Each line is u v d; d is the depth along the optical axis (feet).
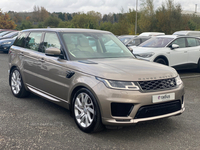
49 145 10.00
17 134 11.00
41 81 14.32
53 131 11.44
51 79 13.41
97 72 10.78
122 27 138.00
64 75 12.37
